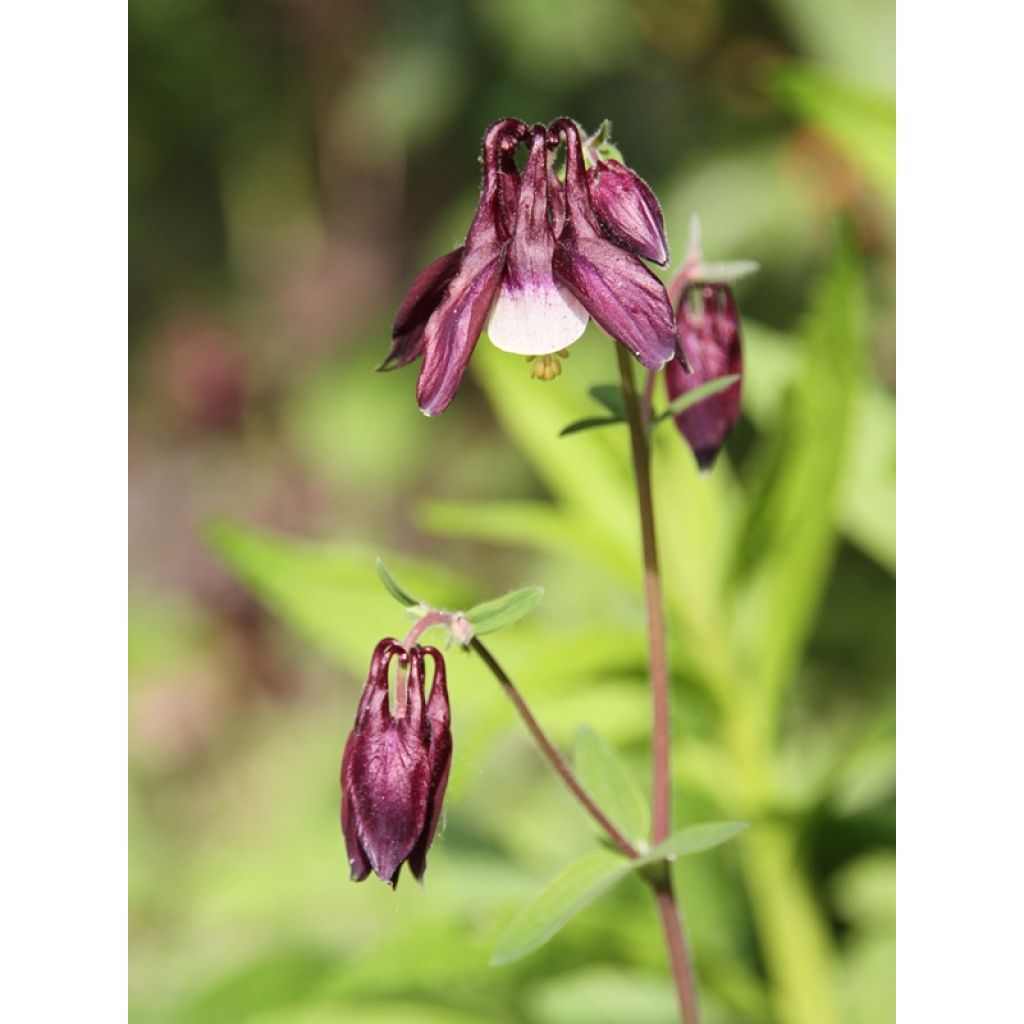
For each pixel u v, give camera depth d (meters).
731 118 0.95
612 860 0.45
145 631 0.99
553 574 0.91
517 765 0.86
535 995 0.56
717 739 0.55
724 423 0.48
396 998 0.54
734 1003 0.54
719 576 0.55
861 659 0.81
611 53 0.97
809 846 0.54
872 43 0.84
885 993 0.57
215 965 0.62
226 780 0.97
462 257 0.43
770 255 0.89
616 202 0.43
